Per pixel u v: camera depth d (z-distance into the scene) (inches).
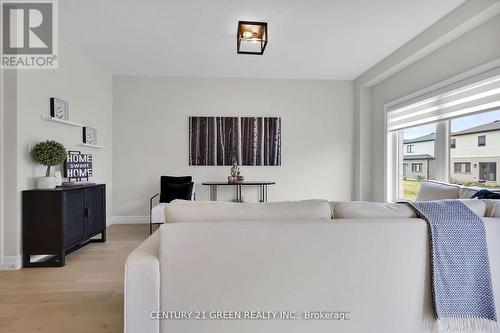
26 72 105.2
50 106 119.2
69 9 104.9
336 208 56.5
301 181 192.1
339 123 193.9
